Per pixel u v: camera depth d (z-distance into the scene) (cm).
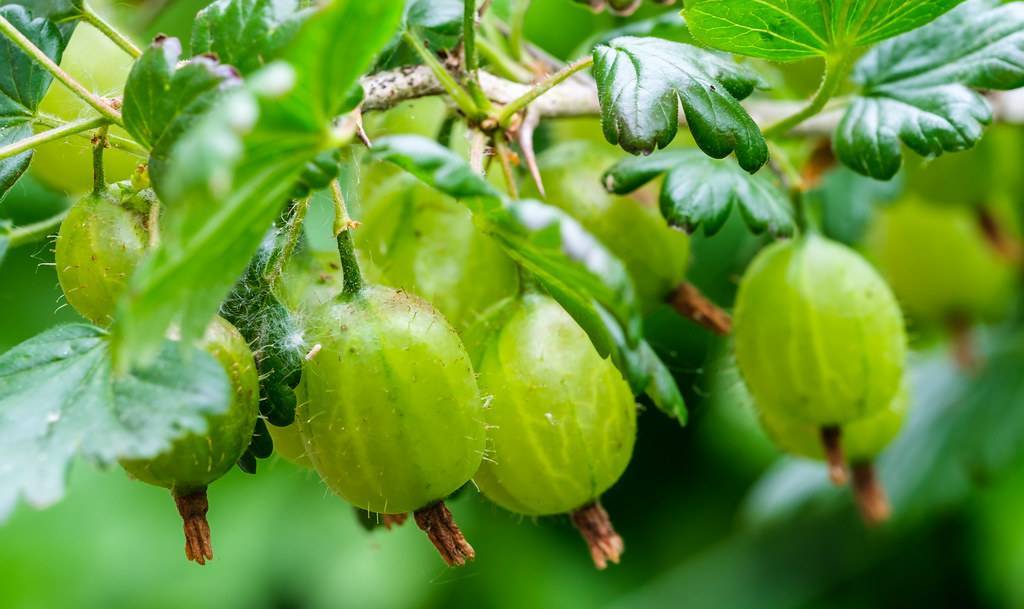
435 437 29
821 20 30
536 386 30
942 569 44
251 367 29
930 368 44
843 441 34
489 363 30
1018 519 43
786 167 33
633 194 32
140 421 28
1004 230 38
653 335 39
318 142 27
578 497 31
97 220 29
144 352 27
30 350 28
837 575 44
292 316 30
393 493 29
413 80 31
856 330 32
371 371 29
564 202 32
